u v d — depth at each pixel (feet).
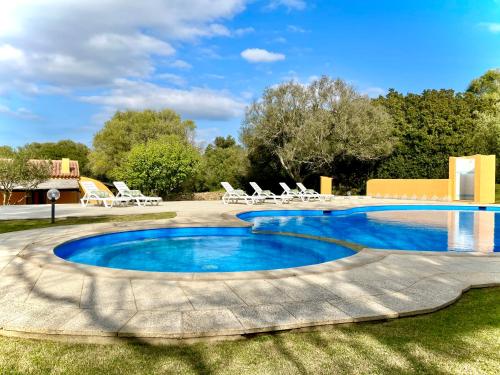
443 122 89.40
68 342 10.03
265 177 96.27
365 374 8.50
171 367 8.73
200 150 123.54
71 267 16.76
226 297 13.04
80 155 161.89
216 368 8.71
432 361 9.12
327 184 77.87
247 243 29.86
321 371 8.61
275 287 14.26
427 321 11.66
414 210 55.01
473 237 34.14
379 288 14.39
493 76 128.57
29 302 12.44
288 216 47.37
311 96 84.28
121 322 10.72
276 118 83.92
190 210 45.44
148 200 58.18
